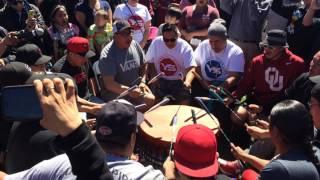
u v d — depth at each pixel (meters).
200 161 2.64
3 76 3.15
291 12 5.62
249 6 5.93
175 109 4.50
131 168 2.14
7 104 1.53
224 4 6.09
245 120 4.68
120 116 2.17
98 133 2.18
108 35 6.30
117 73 5.08
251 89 5.05
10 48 5.06
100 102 5.01
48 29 6.21
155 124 4.12
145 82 5.34
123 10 6.63
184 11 6.50
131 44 5.18
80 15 6.73
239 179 3.30
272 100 4.89
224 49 5.37
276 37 4.68
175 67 5.49
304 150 2.45
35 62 4.23
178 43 5.46
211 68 5.46
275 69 4.80
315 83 3.19
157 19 7.70
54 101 1.31
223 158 4.59
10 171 2.75
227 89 5.28
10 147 2.74
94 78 5.33
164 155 3.87
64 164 1.97
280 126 2.47
